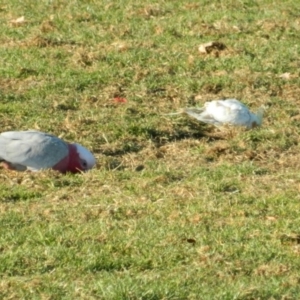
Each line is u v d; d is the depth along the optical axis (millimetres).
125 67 50750
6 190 35438
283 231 31359
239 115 43375
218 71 50656
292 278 28016
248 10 60375
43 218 32594
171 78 49469
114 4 61094
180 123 43750
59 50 53000
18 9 60500
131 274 28312
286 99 47625
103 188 35812
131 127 42656
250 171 37812
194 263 29109
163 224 32000
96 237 30781
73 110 45406
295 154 40625
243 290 26922
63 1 61875
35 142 37406
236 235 31031
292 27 57000
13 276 28250
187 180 36656
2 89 47688
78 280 27828
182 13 59656
